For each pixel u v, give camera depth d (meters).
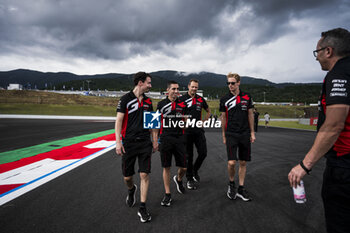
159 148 2.52
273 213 2.06
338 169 1.01
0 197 2.40
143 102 2.22
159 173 3.52
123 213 2.05
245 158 2.53
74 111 35.81
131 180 2.22
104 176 3.25
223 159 4.57
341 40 1.05
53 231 1.71
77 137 7.80
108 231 1.71
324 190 1.09
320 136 1.00
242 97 2.60
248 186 2.87
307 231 1.72
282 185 2.90
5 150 5.21
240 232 1.71
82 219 1.92
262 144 6.76
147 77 2.19
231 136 2.61
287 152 5.34
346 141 0.99
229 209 2.16
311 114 24.19
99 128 11.81
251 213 2.06
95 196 2.47
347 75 0.97
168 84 2.54
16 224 1.81
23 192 2.57
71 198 2.40
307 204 2.28
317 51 1.17
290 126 17.89
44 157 4.47
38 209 2.11
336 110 0.95
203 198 2.47
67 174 3.34
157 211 2.12
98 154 4.94
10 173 3.35
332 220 1.04
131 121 2.16
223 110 2.78
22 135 8.36
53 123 16.00
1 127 12.02
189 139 3.00
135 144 2.15
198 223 1.86
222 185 2.94
